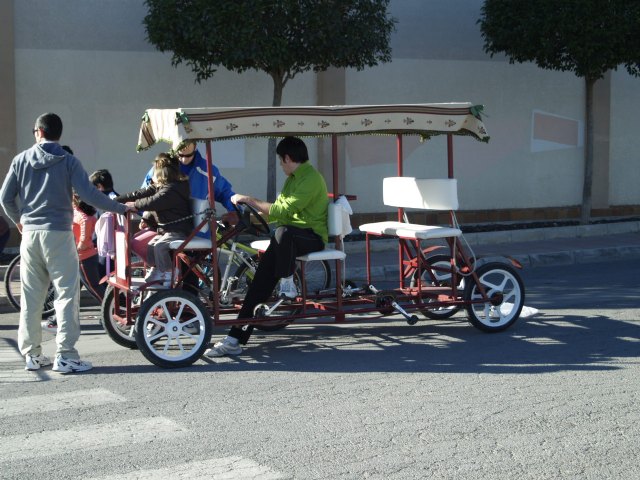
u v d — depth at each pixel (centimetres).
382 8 1284
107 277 766
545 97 1716
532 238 1465
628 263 1321
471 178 1662
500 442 526
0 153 1292
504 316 836
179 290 703
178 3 1209
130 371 691
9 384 653
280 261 725
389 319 893
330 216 755
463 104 777
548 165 1733
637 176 1812
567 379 664
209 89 1447
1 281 1062
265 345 779
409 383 654
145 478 470
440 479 470
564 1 1413
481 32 1608
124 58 1393
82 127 1379
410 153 1608
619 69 1791
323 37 1200
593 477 474
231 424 560
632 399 611
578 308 944
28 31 1334
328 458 500
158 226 729
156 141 797
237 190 1489
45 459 498
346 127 742
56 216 672
